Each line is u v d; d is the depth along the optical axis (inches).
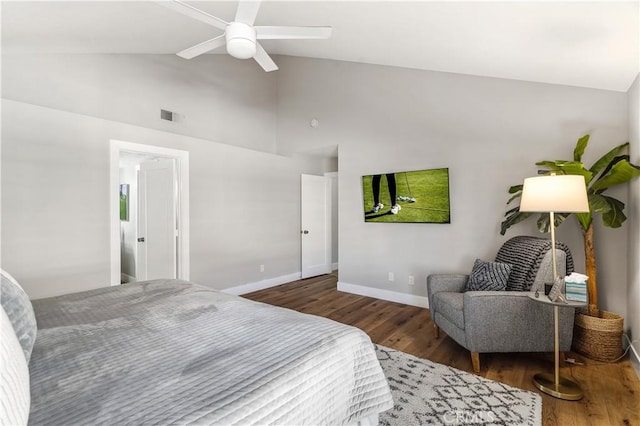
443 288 113.0
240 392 36.1
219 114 187.8
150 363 41.7
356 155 173.8
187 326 54.7
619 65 85.7
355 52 149.7
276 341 49.1
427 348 104.5
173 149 144.5
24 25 94.8
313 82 195.6
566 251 93.7
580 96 110.2
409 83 153.3
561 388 77.7
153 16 105.5
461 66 127.3
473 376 85.8
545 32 80.0
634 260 93.1
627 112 101.5
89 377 38.0
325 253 234.1
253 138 205.9
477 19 84.1
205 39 137.8
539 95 118.4
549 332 87.2
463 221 137.2
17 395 27.1
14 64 117.4
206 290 79.0
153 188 159.9
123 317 58.8
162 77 161.6
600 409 71.6
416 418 67.9
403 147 155.4
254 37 81.1
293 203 209.5
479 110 132.5
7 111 99.2
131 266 190.9
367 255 169.6
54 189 109.2
